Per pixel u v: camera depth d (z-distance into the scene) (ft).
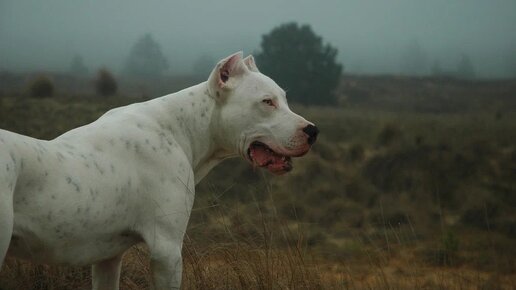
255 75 13.58
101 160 11.30
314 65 246.47
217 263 16.99
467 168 65.21
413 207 54.85
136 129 12.23
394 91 277.44
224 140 13.61
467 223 51.21
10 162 9.52
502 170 65.98
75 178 10.61
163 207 12.01
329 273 20.65
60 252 10.70
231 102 13.37
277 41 249.14
